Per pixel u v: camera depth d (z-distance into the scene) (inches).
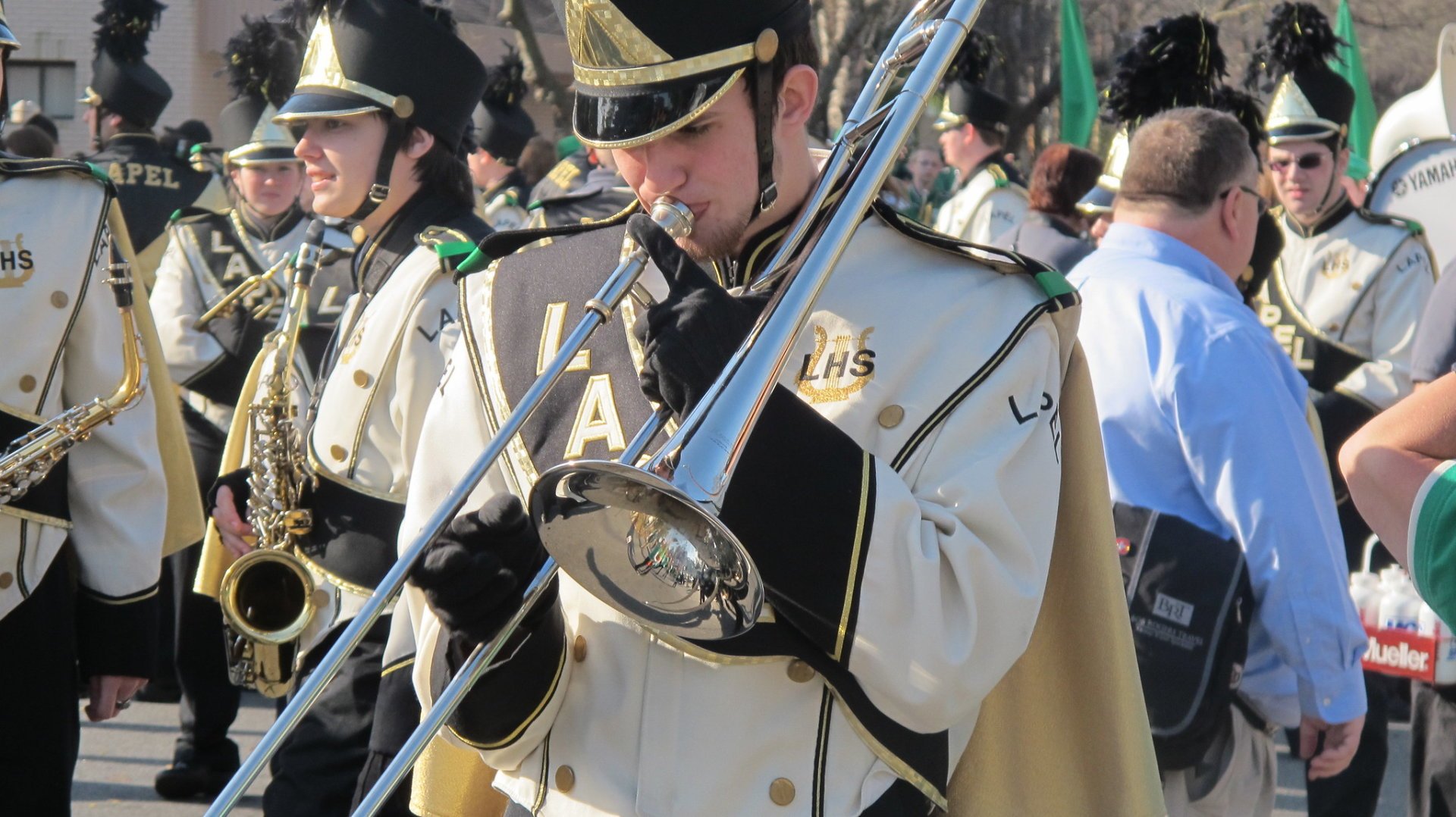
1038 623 101.3
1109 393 145.8
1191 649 137.5
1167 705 137.2
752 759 87.7
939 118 438.9
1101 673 99.7
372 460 156.9
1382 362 308.8
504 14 615.5
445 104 164.6
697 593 80.5
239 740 285.4
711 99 87.2
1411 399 104.4
